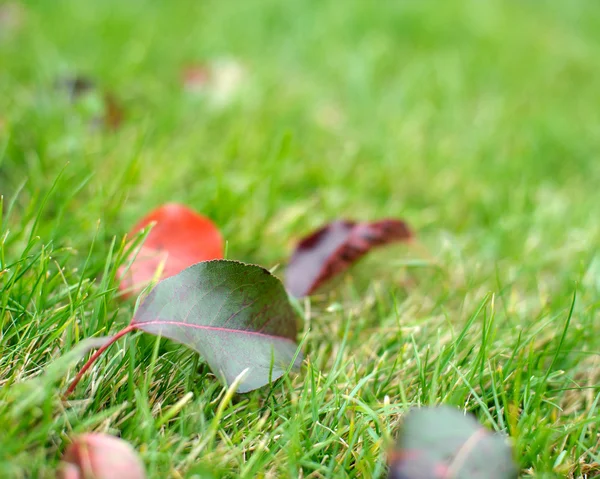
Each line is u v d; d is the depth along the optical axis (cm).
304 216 77
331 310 68
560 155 100
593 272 73
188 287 61
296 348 63
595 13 186
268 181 80
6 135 78
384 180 84
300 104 103
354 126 100
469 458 57
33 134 80
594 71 140
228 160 82
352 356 66
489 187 85
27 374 62
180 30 126
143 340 64
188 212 67
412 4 152
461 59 132
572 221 81
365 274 74
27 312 64
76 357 60
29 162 77
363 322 69
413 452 57
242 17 135
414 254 75
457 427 58
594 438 63
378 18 144
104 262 68
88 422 59
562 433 62
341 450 62
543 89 126
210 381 64
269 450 61
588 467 62
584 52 150
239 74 106
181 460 60
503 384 65
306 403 63
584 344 69
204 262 61
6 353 62
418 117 104
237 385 61
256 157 83
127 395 62
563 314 69
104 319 64
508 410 64
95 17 122
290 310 63
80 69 100
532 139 101
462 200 83
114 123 84
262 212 77
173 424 62
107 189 75
